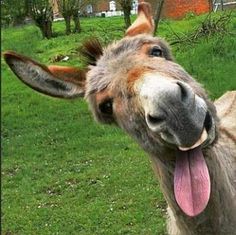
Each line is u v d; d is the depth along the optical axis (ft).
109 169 10.41
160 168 3.63
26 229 8.52
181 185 3.34
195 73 15.05
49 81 3.97
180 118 3.01
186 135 3.05
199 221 3.74
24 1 22.09
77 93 3.96
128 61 3.57
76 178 10.28
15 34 19.69
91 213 8.64
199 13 25.95
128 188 9.43
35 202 9.49
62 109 15.46
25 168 11.26
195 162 3.37
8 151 12.39
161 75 3.30
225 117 5.18
